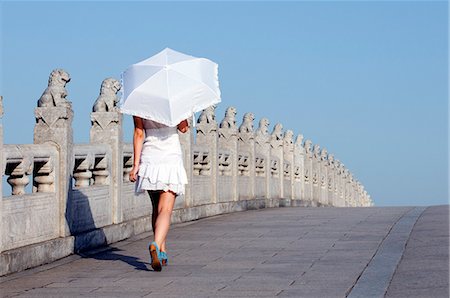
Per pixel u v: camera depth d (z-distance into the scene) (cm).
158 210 1098
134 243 1420
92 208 1371
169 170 1078
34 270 1090
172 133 1088
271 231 1549
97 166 1433
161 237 1084
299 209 2245
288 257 1170
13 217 1088
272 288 908
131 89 1084
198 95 1084
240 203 2269
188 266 1105
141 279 1005
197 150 1970
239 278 987
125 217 1530
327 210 2134
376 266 1047
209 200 2062
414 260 1074
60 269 1107
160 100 1066
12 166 1121
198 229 1625
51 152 1212
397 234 1418
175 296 878
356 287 895
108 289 937
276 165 2838
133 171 1095
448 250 1154
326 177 3994
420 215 1817
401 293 846
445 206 2130
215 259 1171
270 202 2634
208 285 941
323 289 891
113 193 1468
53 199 1214
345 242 1330
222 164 2214
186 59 1098
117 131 1470
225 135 2275
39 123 1239
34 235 1151
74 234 1277
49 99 1238
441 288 859
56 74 1250
